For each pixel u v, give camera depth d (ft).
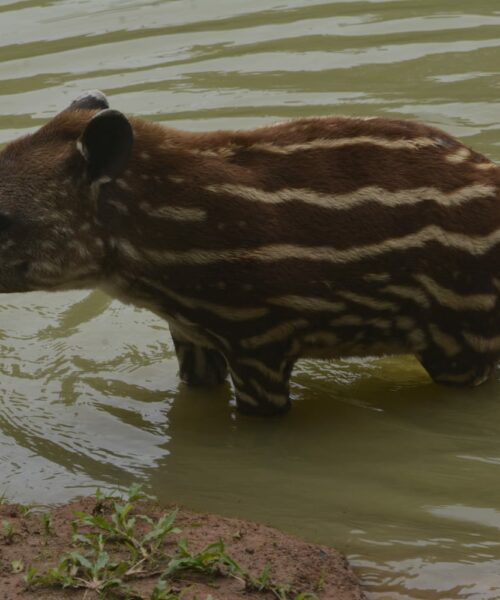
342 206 32.27
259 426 33.60
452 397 34.68
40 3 57.88
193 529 27.76
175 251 32.09
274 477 31.17
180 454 32.30
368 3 56.90
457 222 32.78
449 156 33.27
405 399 34.68
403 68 50.62
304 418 33.96
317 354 33.88
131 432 33.27
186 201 31.94
